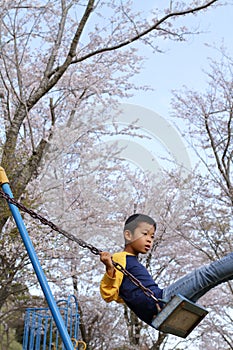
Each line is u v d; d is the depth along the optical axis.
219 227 12.73
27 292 11.86
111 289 3.64
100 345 14.66
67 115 12.31
